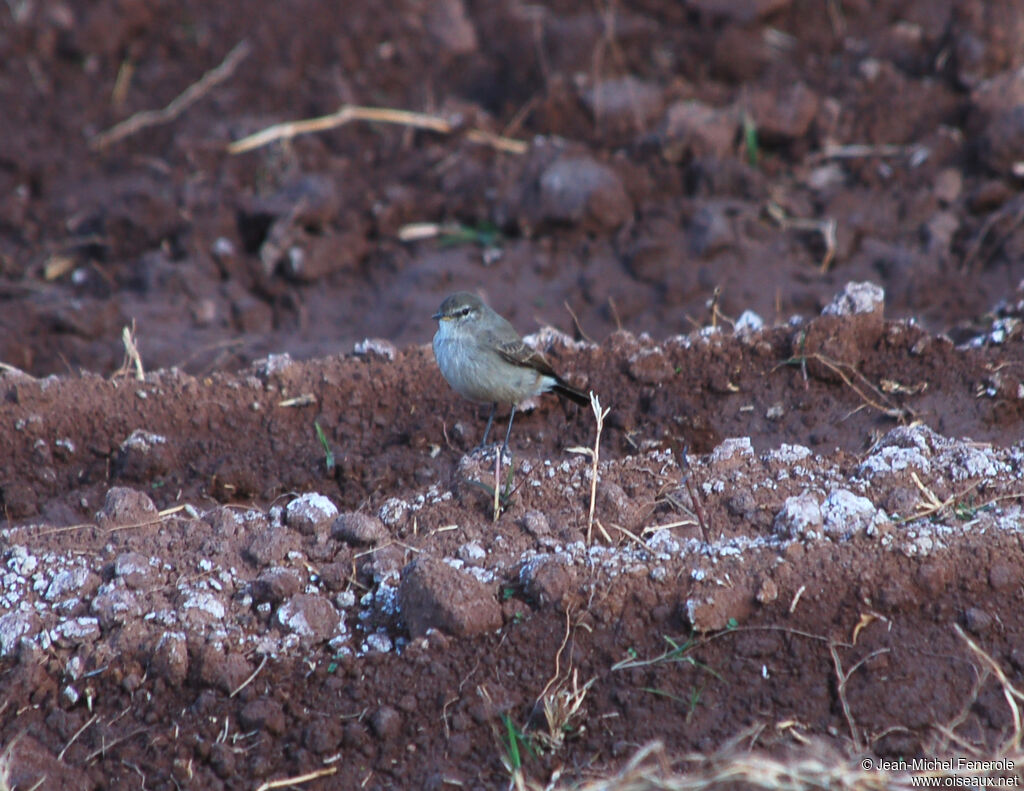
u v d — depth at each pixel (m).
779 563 9.05
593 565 9.18
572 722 8.45
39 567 9.62
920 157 16.84
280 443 12.02
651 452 11.12
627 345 12.80
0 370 13.99
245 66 21.12
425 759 8.33
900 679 8.48
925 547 9.07
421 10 22.52
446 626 8.86
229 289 16.00
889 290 14.91
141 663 8.90
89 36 21.52
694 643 8.74
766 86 18.94
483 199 17.11
